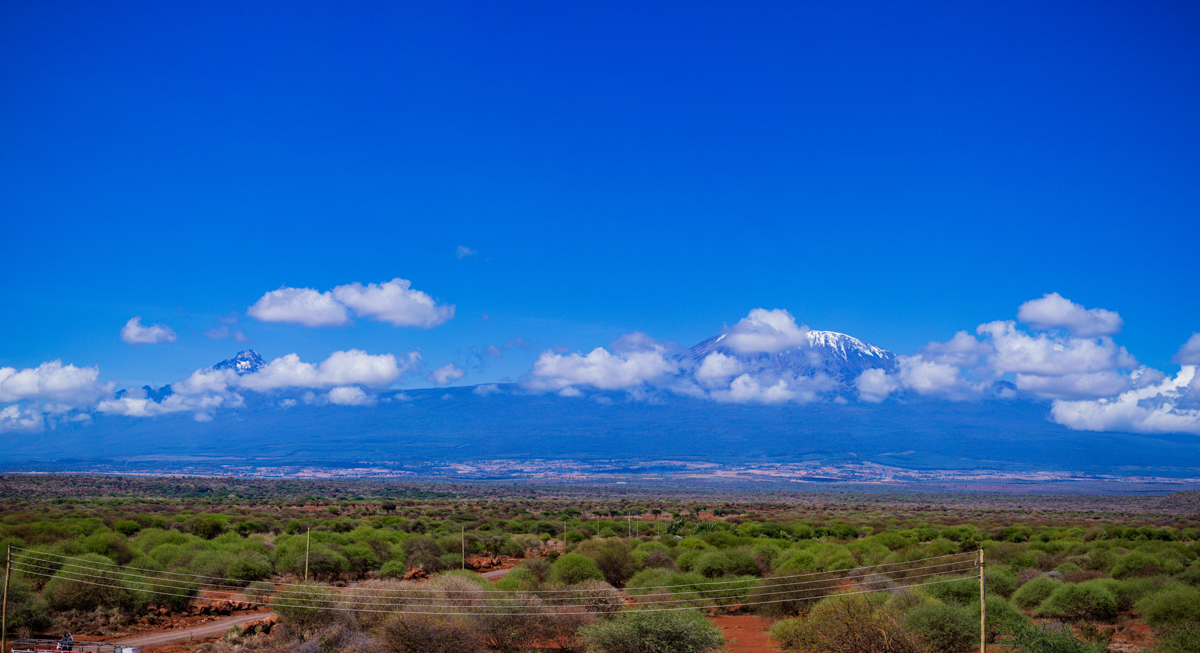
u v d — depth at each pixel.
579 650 28.98
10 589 32.41
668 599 37.09
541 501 188.88
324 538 56.66
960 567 41.28
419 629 27.09
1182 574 38.50
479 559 62.44
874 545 55.03
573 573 39.25
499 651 28.64
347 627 29.48
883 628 26.39
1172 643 27.89
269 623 31.34
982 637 23.53
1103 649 26.58
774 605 35.84
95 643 29.55
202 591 39.91
